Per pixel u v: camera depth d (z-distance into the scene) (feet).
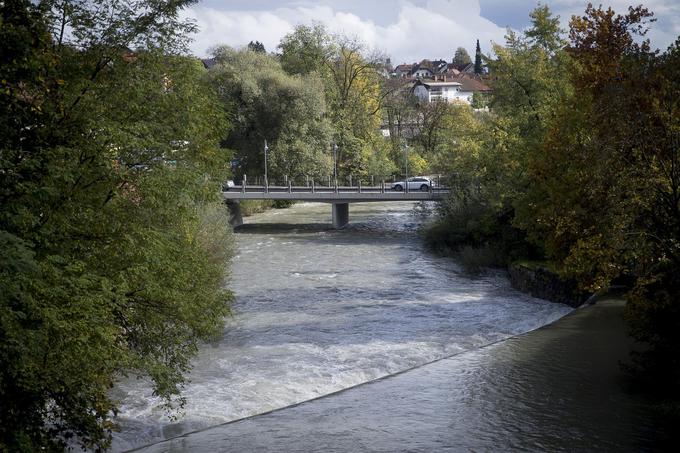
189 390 52.42
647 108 52.95
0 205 34.27
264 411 48.78
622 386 51.03
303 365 58.75
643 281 48.78
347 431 44.06
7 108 36.60
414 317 76.38
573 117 68.33
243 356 61.31
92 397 37.68
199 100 47.39
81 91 42.50
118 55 45.19
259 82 210.79
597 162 52.90
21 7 36.58
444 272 106.73
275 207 228.02
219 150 48.32
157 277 43.93
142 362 39.88
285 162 209.87
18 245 30.66
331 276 103.71
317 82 221.87
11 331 30.55
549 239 67.36
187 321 46.06
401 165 281.33
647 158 51.03
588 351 60.54
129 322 43.98
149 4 46.70
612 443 40.73
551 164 70.44
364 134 263.29
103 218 40.78
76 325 34.17
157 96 45.62
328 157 217.56
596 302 80.07
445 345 65.21
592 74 71.36
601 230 55.01
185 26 48.39
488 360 59.06
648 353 51.06
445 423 45.01
